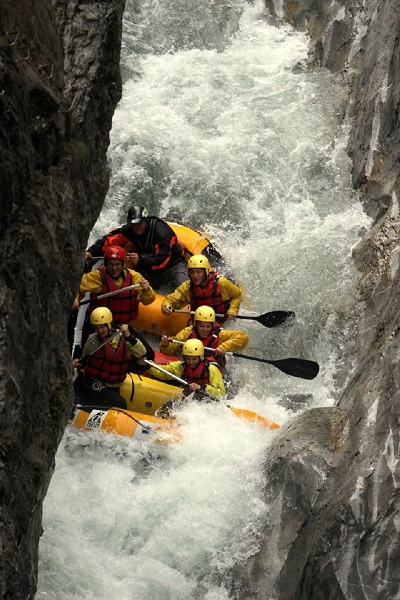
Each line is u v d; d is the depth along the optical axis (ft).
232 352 88.28
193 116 114.73
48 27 50.42
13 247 44.65
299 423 73.36
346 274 95.81
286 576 62.59
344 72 118.42
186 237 100.78
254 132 113.09
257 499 69.51
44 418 50.60
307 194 108.47
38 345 48.42
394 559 54.80
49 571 65.57
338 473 64.59
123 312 88.58
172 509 71.31
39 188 47.91
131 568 67.77
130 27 124.77
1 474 42.86
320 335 92.79
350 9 120.78
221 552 67.97
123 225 97.66
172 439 76.84
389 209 95.09
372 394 69.10
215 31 126.00
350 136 111.14
